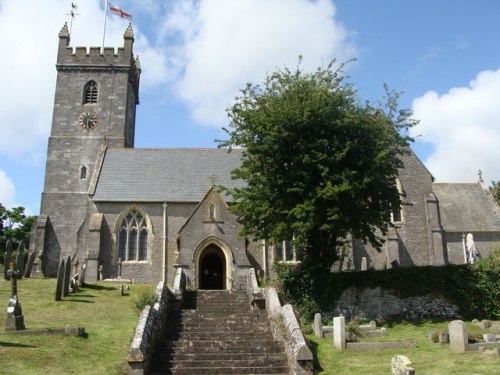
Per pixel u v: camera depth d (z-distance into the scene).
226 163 46.88
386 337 24.91
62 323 23.98
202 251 37.97
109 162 46.28
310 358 17.97
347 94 31.25
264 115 30.00
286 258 40.72
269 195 30.09
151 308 21.27
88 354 19.16
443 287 30.58
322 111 29.48
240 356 19.66
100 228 40.66
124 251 41.41
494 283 30.38
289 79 31.97
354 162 29.62
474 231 47.72
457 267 30.89
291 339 19.00
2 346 18.72
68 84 53.91
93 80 54.06
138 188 43.44
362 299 30.39
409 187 43.91
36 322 23.66
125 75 54.41
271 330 22.72
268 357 19.61
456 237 47.50
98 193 42.72
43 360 17.67
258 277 38.16
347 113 29.33
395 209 31.47
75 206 50.53
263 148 29.56
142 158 47.00
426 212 43.34
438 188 52.09
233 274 36.84
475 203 50.59
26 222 68.62
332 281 30.62
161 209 42.22
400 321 29.38
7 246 35.09
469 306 30.09
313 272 30.80
